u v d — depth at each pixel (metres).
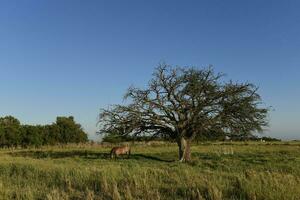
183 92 42.09
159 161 39.00
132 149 58.50
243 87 42.38
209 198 14.88
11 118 95.38
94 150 59.44
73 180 19.22
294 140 87.75
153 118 42.53
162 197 15.49
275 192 14.45
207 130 42.62
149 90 42.59
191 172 22.34
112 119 43.41
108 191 16.48
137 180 17.83
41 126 93.94
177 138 42.41
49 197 15.34
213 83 42.38
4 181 20.30
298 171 24.05
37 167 23.88
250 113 41.94
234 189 15.85
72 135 99.56
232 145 63.75
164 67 42.25
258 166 28.05
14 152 58.97
